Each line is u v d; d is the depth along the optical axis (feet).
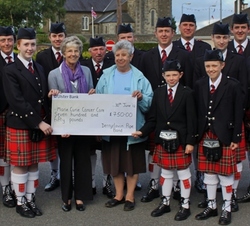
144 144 17.21
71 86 16.48
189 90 16.30
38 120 15.76
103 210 17.17
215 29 17.87
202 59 18.08
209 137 15.97
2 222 15.98
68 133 16.34
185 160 16.28
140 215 16.69
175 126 16.21
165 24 18.33
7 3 142.51
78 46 16.22
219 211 17.06
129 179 17.35
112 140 16.89
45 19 155.94
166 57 18.57
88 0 203.51
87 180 17.21
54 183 19.77
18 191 16.53
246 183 20.53
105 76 17.04
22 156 15.96
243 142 17.02
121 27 20.51
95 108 16.38
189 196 17.76
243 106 16.44
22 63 15.97
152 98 16.84
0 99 16.92
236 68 17.60
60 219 16.28
